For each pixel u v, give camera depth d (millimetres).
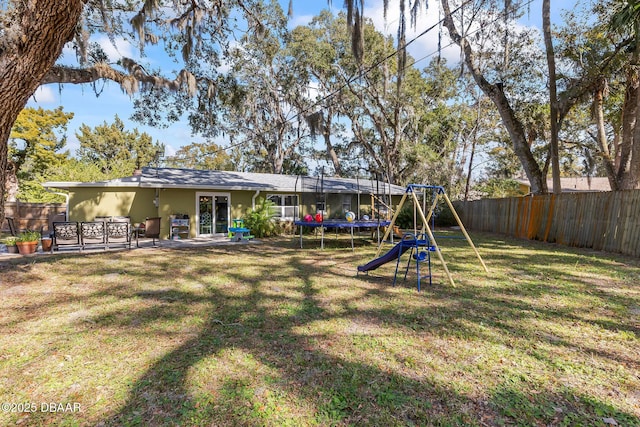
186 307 4156
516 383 2410
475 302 4328
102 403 2174
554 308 4066
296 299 4516
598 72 10938
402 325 3531
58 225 7977
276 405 2156
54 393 2279
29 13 3092
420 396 2256
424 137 22391
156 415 2059
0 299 4422
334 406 2150
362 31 6742
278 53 18141
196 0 8211
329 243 11141
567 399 2215
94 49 7945
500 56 13625
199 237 12195
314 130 15461
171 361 2736
